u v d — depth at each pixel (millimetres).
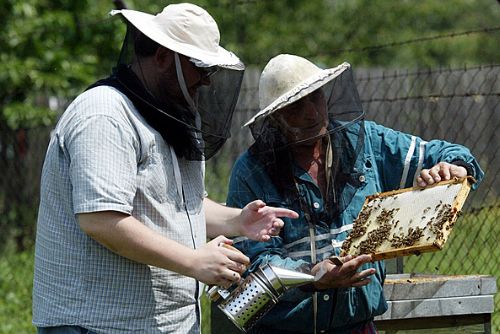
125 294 3994
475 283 5293
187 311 4184
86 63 13297
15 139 11656
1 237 11578
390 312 5195
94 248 3975
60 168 3986
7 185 11680
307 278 4258
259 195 4758
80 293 3992
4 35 12773
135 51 4086
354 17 23156
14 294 9516
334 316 4637
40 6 13406
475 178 4711
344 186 4691
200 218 4270
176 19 4047
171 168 4094
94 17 13531
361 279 4352
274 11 22234
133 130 3957
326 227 4695
